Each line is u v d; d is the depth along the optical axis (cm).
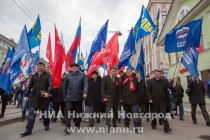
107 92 612
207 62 1419
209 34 1415
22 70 831
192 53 706
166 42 809
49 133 557
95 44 889
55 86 658
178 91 855
